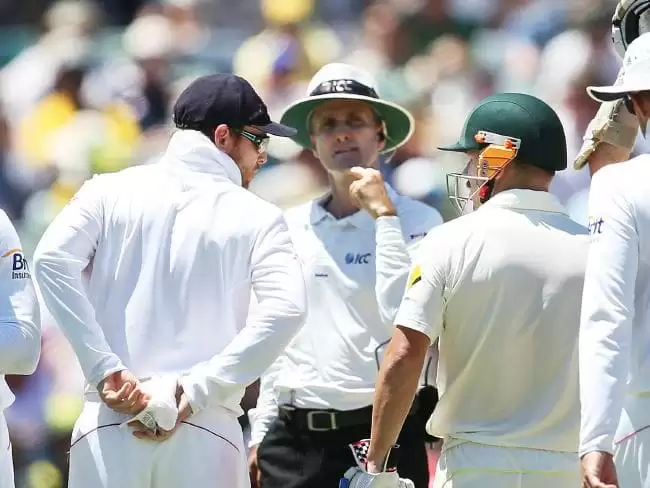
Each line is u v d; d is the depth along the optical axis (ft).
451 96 138.82
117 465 51.98
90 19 153.17
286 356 63.87
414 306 50.01
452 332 50.49
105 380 51.55
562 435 49.62
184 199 53.57
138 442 51.96
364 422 62.34
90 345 51.70
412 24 151.64
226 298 53.16
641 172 46.91
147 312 52.75
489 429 49.83
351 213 65.00
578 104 130.41
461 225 50.57
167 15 151.94
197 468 51.90
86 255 53.21
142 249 53.16
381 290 60.13
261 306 52.49
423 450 62.13
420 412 61.72
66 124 137.69
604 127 56.18
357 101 65.16
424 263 50.37
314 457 62.90
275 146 112.98
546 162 51.39
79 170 128.88
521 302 49.44
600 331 45.50
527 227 50.21
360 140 65.26
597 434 44.91
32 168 132.57
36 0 164.86
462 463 50.01
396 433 50.67
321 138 65.57
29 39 157.38
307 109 67.56
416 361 49.96
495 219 50.34
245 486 53.88
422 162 111.96
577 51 136.87
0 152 136.56
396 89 137.08
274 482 63.87
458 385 50.60
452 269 49.88
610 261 45.96
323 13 157.38
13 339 50.75
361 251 63.10
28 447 100.58
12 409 100.68
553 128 51.49
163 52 143.84
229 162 54.90
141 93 140.36
